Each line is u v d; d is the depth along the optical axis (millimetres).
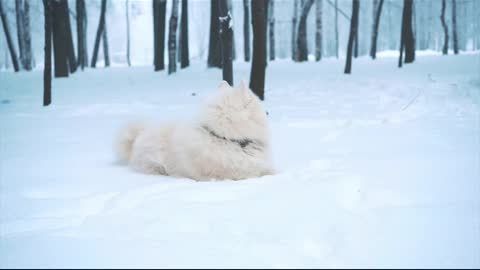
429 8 43625
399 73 16578
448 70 16531
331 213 2902
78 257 2221
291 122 8859
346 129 7645
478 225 2641
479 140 6047
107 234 2627
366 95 13211
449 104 10758
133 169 4922
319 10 26734
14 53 25844
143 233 2629
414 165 4348
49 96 12570
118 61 50844
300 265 2107
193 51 49250
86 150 6254
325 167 4617
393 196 3363
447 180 3766
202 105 4496
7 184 4184
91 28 47219
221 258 2193
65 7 23359
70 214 3246
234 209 3016
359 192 3471
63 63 20062
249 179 4109
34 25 36062
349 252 2270
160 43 21609
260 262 2143
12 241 2504
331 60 24312
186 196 3451
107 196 3604
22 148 6492
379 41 49531
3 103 13812
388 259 2170
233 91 4316
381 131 7246
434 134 6699
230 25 11672
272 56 28375
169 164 4668
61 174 4645
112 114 10875
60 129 8539
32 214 3217
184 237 2523
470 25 45000
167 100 13383
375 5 30781
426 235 2490
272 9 27828
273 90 14977
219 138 4336
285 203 3127
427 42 46031
